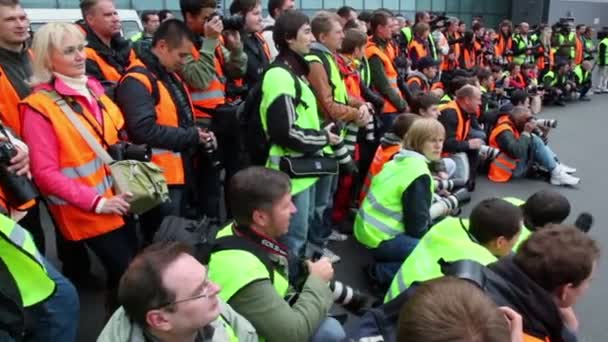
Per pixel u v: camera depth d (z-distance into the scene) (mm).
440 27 9656
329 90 3320
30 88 2477
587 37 13641
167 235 1818
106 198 2242
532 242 1570
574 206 4852
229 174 3818
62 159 2223
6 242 1659
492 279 1511
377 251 3244
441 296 961
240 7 3934
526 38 12305
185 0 3318
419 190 3121
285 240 2979
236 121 3441
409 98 5562
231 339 1547
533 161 5629
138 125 2584
